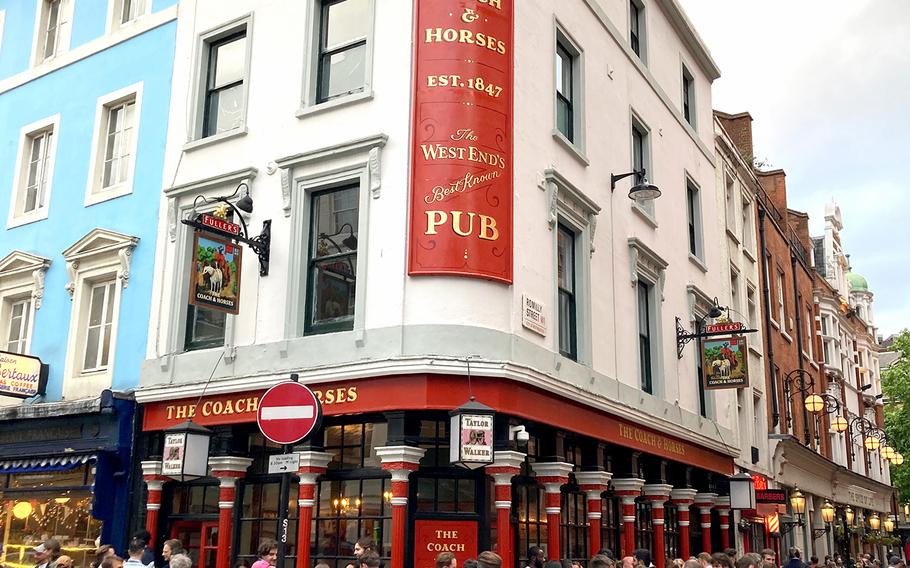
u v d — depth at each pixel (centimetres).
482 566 734
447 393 1181
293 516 1321
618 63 1830
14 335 1775
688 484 1877
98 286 1653
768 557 1391
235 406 1329
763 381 2712
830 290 4066
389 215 1263
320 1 1452
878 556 4434
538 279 1357
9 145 1906
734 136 3034
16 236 1809
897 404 5012
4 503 1623
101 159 1719
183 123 1563
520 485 1359
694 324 2056
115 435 1452
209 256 1289
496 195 1269
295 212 1356
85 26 1850
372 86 1333
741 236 2638
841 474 3519
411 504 1223
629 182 1794
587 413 1435
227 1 1568
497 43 1324
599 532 1474
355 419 1280
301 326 1320
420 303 1212
